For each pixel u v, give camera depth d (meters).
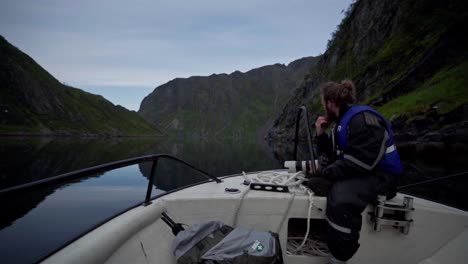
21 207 9.67
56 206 9.81
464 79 27.78
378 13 63.66
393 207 2.00
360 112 1.89
